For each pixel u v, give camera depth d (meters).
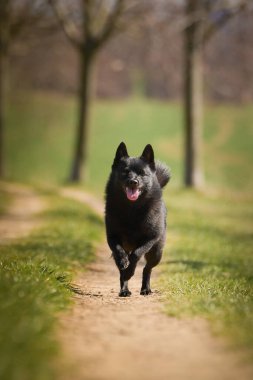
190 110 38.91
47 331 6.17
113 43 59.44
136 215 9.16
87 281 11.17
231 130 74.94
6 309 6.51
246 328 6.57
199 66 38.88
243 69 48.91
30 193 34.09
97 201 30.86
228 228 23.19
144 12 38.31
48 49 54.53
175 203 31.67
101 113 80.56
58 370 5.20
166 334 6.59
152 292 9.88
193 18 35.16
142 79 100.25
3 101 45.62
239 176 58.84
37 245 14.42
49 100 84.38
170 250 16.41
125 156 9.44
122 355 5.78
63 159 65.88
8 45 43.69
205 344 6.16
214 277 11.48
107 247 16.44
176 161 64.88
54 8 38.56
